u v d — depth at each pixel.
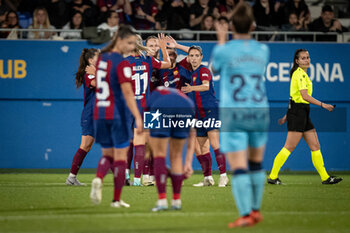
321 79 44.06
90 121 30.66
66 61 43.19
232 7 51.09
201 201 22.50
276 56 43.91
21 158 43.19
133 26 49.38
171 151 18.95
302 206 20.95
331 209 20.06
